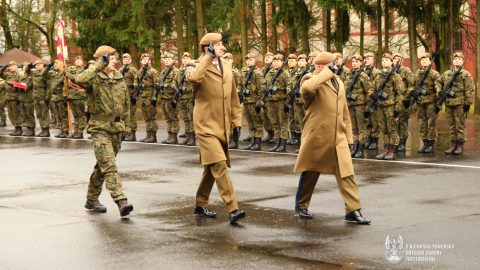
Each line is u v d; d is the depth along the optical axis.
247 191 7.71
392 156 10.52
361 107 10.84
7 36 37.56
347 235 5.38
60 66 15.49
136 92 14.00
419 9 23.20
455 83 10.85
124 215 6.25
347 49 31.62
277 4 21.59
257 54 34.50
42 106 15.91
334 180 8.35
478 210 6.32
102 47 6.48
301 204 6.16
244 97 12.25
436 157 10.72
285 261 4.59
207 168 6.19
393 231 5.48
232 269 4.41
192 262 4.61
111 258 4.75
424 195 7.18
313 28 30.56
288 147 12.80
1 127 20.08
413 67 22.59
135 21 28.53
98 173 6.56
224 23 25.84
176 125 13.78
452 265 4.45
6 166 10.38
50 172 9.62
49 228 5.79
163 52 32.84
